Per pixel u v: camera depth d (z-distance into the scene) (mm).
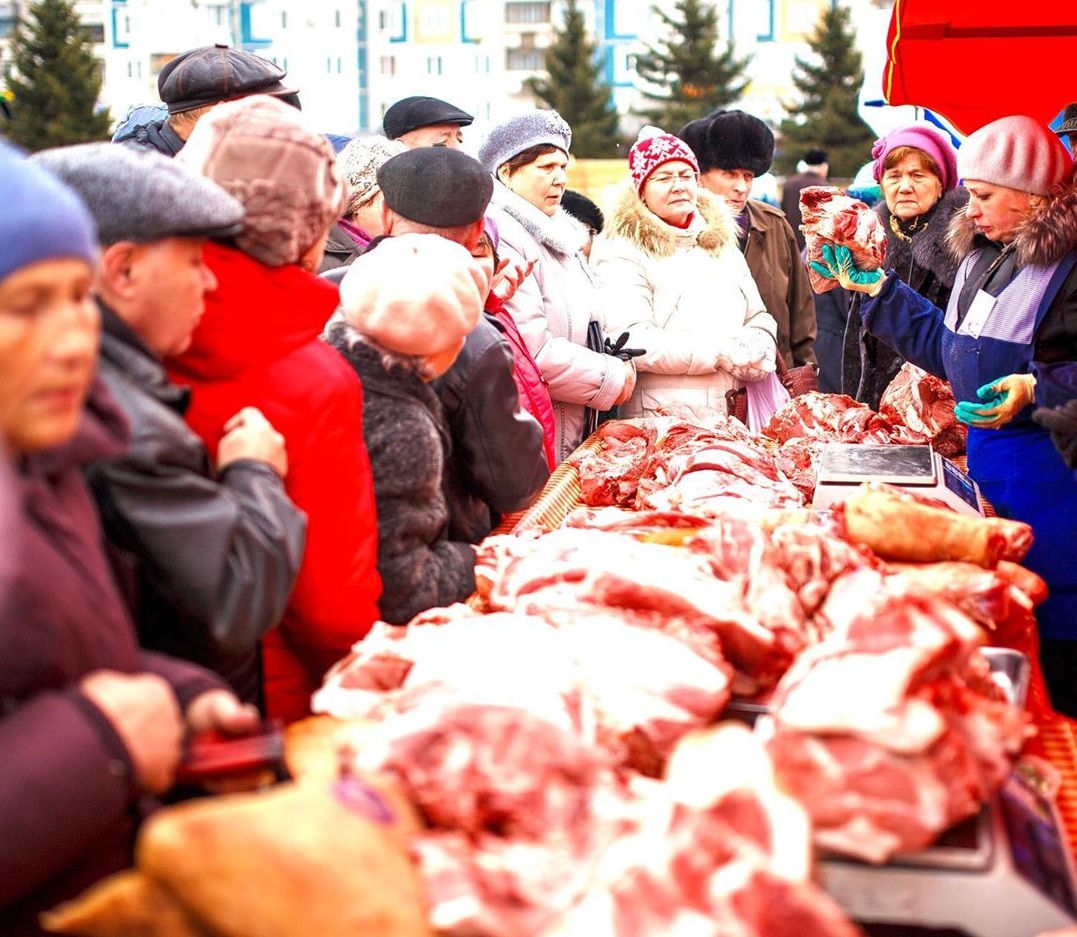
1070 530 3527
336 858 1194
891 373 5496
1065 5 4250
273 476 1998
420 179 3084
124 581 1753
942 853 1474
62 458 1501
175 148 4242
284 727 2020
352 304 2420
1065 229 3471
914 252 4879
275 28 57250
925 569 2363
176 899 1185
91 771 1334
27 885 1332
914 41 4441
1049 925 1461
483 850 1376
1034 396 3459
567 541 2293
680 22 42219
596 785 1461
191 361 2129
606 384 4348
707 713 1760
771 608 2000
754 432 4852
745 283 5129
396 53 66188
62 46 31500
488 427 2809
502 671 1697
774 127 40719
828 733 1499
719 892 1208
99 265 1822
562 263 4527
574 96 39500
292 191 2125
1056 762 2027
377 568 2451
